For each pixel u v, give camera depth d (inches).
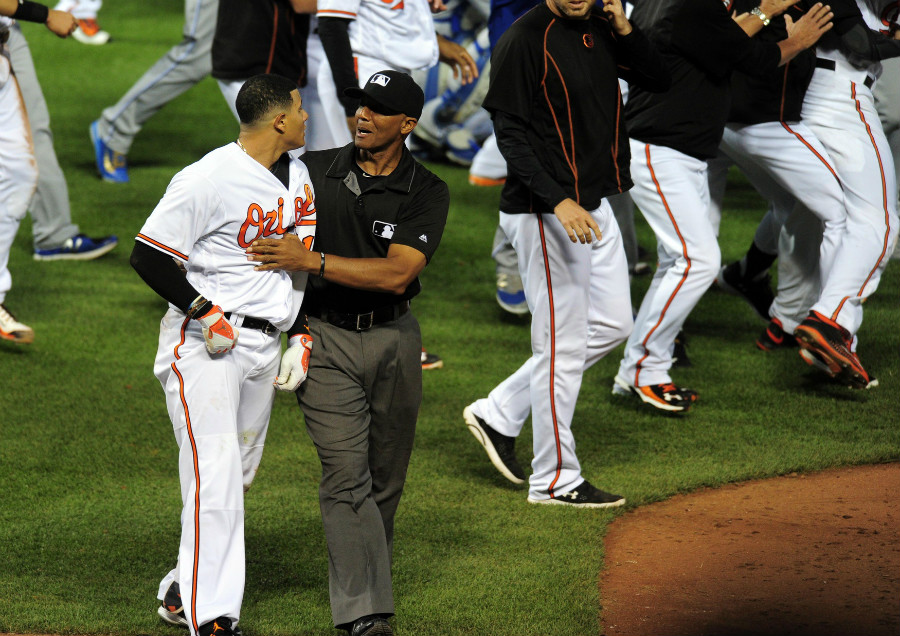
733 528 659.4
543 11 626.8
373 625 495.8
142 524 650.2
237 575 495.2
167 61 1405.0
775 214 981.8
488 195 1512.1
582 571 596.1
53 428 794.8
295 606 555.5
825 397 892.0
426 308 1119.0
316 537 640.4
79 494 691.4
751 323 1085.8
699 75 796.6
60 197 1177.4
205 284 500.7
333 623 523.2
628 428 830.5
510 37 620.7
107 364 926.4
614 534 655.1
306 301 531.2
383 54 906.7
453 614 545.6
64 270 1167.6
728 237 1349.7
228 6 973.8
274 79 495.8
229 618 485.7
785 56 792.9
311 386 522.0
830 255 868.0
